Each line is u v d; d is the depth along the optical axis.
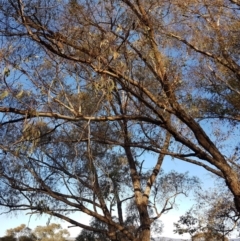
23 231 22.31
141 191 17.61
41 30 8.56
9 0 8.38
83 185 15.76
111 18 8.96
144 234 15.90
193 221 16.83
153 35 9.56
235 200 9.16
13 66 8.44
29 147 9.30
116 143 11.87
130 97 9.87
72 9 8.84
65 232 22.64
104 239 20.20
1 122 8.74
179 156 10.21
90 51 8.73
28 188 15.39
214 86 13.12
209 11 11.20
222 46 11.53
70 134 12.44
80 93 9.15
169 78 9.64
